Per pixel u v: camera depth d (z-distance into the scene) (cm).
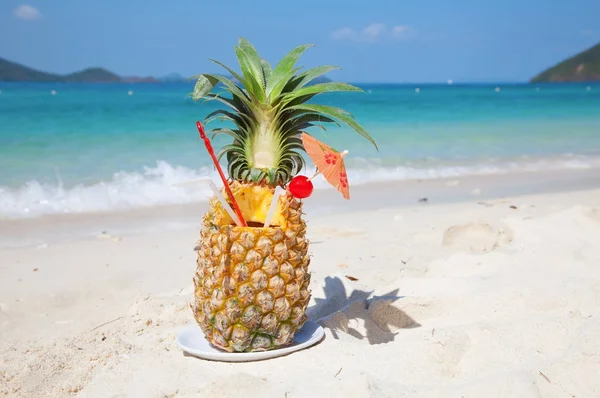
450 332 78
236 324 73
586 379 67
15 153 248
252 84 74
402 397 63
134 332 90
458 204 186
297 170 80
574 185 226
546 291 90
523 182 231
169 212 176
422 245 135
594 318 80
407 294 97
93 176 213
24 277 119
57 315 100
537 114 500
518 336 77
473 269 106
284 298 73
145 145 272
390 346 76
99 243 143
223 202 73
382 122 414
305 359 74
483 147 315
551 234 123
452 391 64
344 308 91
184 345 78
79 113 360
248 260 72
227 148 77
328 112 72
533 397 62
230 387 65
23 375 76
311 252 131
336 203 187
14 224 161
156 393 68
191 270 123
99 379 73
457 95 840
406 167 254
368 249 133
